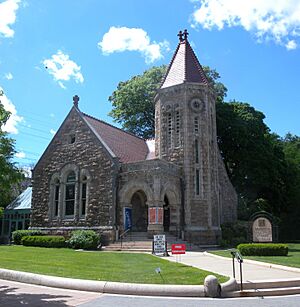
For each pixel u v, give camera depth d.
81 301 9.95
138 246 24.72
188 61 33.09
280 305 9.59
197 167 29.44
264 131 46.22
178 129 30.27
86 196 29.23
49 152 32.72
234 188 40.03
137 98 46.31
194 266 15.92
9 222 40.12
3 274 13.66
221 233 29.97
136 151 34.00
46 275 12.97
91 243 25.48
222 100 46.78
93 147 29.83
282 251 20.73
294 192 46.75
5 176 13.11
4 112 12.82
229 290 11.13
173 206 27.92
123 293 11.10
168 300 10.20
